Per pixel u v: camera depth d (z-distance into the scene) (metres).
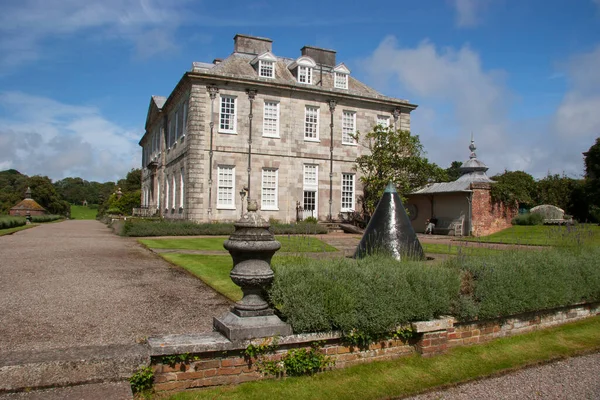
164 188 37.47
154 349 4.42
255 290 5.21
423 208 32.41
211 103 27.88
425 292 6.05
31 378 3.97
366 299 5.55
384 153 28.70
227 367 4.77
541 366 6.21
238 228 5.21
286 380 4.99
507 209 28.36
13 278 10.16
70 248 16.77
